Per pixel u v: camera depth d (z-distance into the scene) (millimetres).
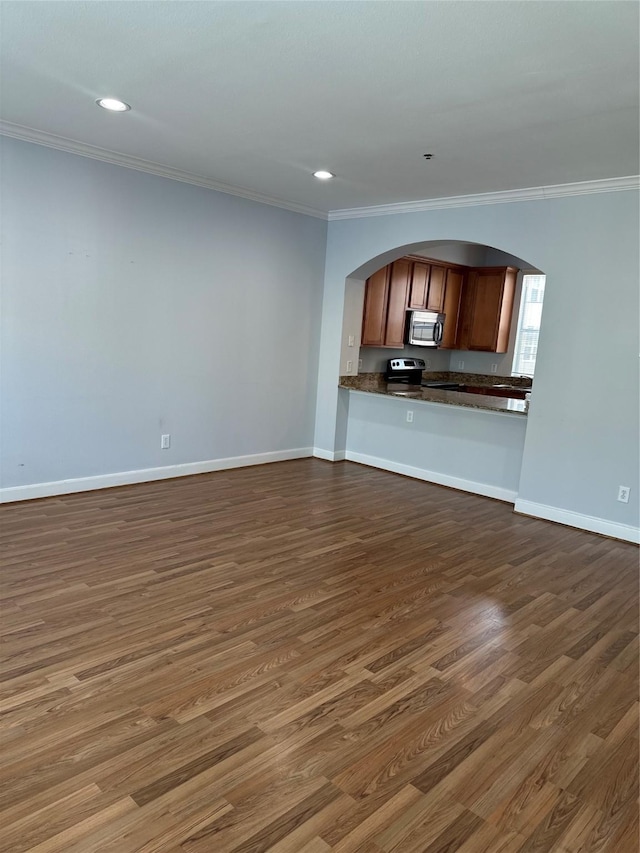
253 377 5582
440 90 2754
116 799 1752
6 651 2465
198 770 1886
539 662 2643
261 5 2121
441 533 4223
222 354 5273
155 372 4824
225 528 4051
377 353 7254
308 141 3613
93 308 4352
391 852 1636
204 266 4977
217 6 2146
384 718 2199
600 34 2184
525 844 1694
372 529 4219
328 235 5922
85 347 4363
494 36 2238
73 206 4125
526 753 2066
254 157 4047
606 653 2746
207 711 2172
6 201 3818
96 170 4195
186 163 4332
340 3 2070
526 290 7879
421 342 7164
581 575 3619
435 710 2268
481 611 3084
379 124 3242
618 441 4242
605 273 4180
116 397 4617
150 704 2191
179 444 5133
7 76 2898
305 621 2869
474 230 4824
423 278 7109
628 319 4109
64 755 1913
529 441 4688
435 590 3297
